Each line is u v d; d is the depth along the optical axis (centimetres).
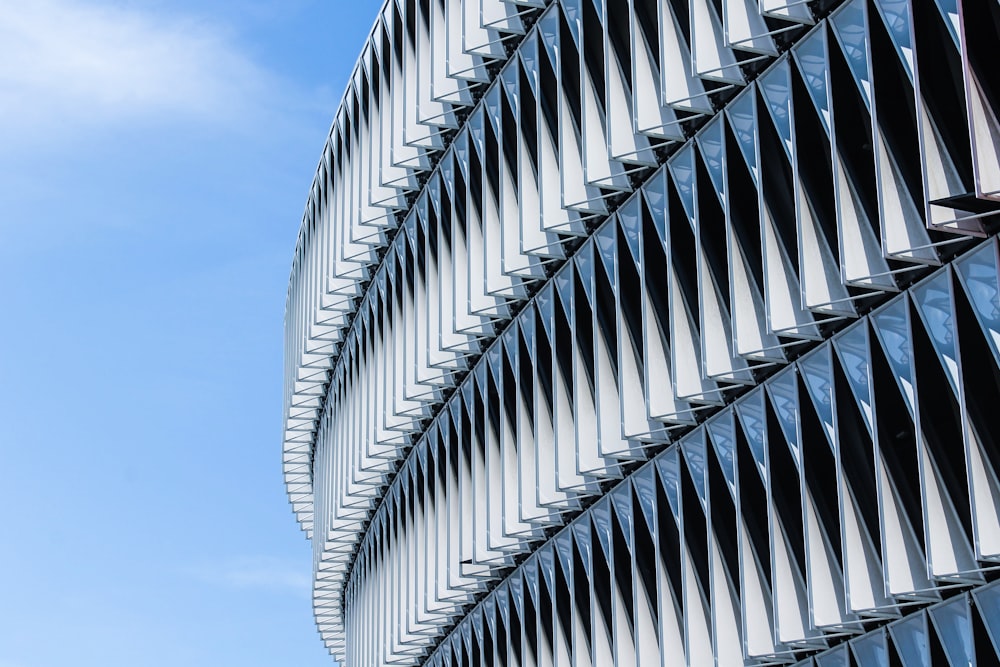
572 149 3459
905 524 2420
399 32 4691
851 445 2564
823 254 2559
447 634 5178
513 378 4041
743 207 2809
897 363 2448
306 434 7681
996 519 2206
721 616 2955
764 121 2734
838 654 2773
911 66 2273
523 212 3722
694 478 3119
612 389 3384
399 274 5031
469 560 4406
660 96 3025
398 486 5512
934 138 2211
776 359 2772
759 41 2672
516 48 3825
